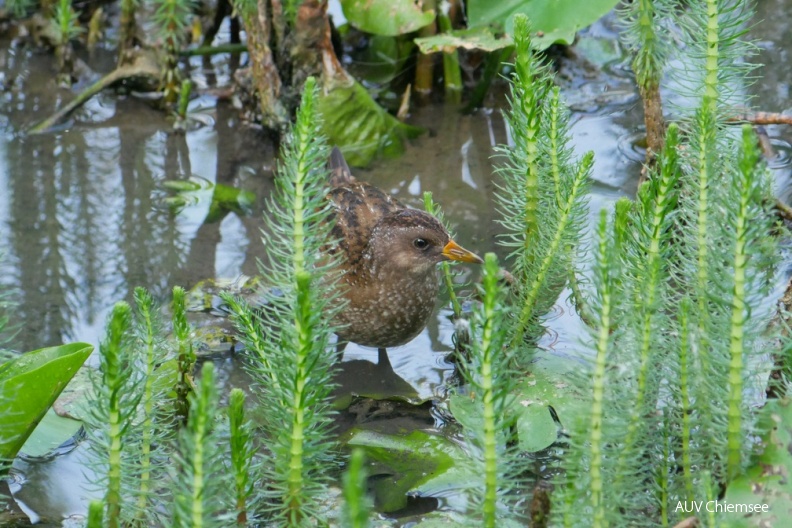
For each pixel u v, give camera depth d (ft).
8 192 37.99
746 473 21.70
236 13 42.45
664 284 22.94
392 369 31.01
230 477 21.80
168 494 23.45
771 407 22.06
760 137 36.96
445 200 37.76
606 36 45.01
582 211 27.50
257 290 32.96
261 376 25.50
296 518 22.31
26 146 40.40
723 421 21.93
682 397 22.20
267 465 25.85
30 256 34.83
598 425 20.11
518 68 26.43
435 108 42.70
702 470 22.41
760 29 43.78
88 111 42.16
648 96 30.58
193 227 36.58
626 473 21.16
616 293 21.26
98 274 34.09
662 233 22.57
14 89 43.04
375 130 40.65
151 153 40.29
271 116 40.34
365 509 16.48
